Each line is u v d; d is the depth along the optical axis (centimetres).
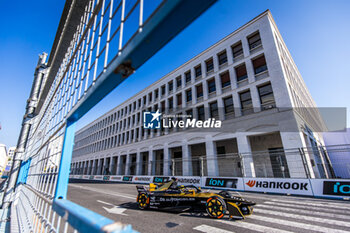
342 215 501
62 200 109
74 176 3934
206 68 2106
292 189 909
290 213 537
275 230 401
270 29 1591
